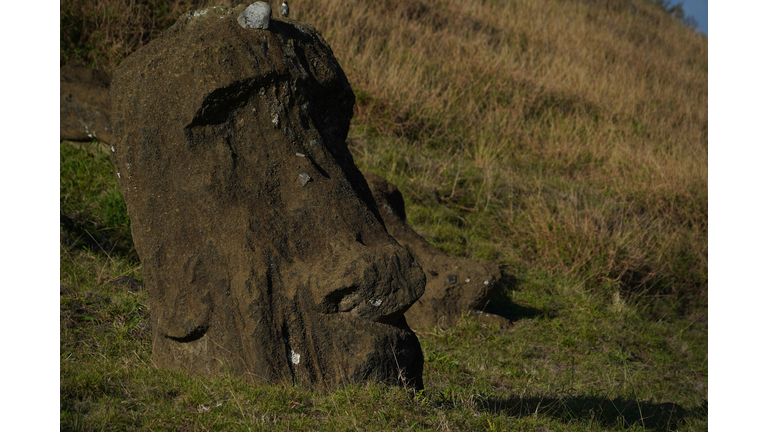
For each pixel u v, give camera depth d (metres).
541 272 13.16
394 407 5.20
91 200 10.92
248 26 6.07
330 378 5.61
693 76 31.25
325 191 6.05
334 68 6.80
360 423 4.91
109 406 4.91
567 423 6.52
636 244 14.23
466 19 25.97
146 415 4.78
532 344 10.09
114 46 14.12
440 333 9.81
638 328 11.95
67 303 7.52
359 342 5.63
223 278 5.73
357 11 21.11
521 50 25.94
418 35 22.03
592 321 11.55
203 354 5.85
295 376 5.59
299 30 6.74
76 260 8.79
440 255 10.71
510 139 18.78
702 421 8.17
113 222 10.35
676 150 21.31
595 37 30.88
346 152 7.05
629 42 33.66
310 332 5.64
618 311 12.23
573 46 28.31
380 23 21.23
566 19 31.92
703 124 25.69
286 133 6.09
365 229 6.07
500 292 11.97
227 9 6.32
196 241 5.84
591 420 6.81
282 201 5.99
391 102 16.89
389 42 20.48
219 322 5.74
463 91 19.67
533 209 14.73
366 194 6.98
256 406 5.00
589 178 17.91
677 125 24.41
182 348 5.95
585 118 21.53
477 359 9.06
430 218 14.16
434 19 24.75
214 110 5.86
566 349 10.16
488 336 9.91
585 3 37.75
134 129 5.96
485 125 18.83
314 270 5.71
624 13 38.28
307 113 6.32
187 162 5.86
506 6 30.03
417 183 15.12
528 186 16.41
